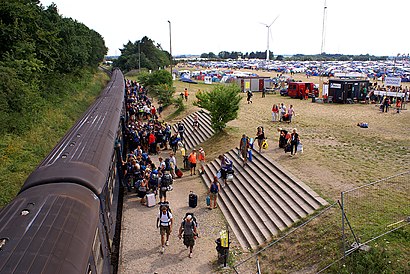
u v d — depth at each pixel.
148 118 35.31
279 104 39.09
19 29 26.67
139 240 14.00
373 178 15.51
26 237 5.73
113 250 13.30
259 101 42.12
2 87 20.39
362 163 17.73
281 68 111.00
